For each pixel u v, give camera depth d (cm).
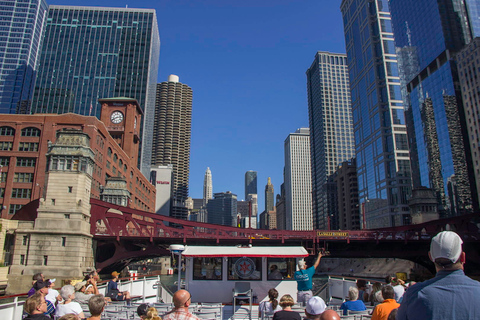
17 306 1388
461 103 13650
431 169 14675
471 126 13100
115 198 8850
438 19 14800
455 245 419
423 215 9181
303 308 1262
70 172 5603
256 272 1543
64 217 5472
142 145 17738
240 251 1569
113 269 7306
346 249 7206
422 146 15438
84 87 18500
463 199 12838
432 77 15112
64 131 5781
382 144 18325
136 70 18962
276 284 1528
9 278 5203
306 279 1362
